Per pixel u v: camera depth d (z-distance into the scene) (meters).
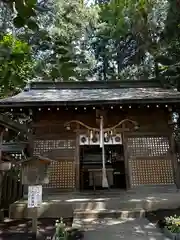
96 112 7.80
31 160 4.63
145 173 7.54
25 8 1.62
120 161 10.80
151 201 5.88
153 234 4.08
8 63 1.78
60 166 7.54
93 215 5.36
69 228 4.56
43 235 4.55
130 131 7.93
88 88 9.84
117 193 7.25
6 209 6.44
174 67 11.38
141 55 16.80
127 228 4.47
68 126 7.82
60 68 1.79
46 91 9.34
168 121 8.04
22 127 6.93
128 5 5.27
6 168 5.58
